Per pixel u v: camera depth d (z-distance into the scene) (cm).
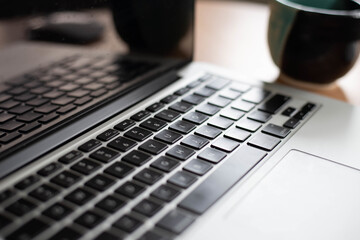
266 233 28
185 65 51
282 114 41
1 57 44
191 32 50
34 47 45
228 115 40
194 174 32
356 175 33
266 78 51
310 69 47
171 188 31
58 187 31
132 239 26
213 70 49
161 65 49
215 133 37
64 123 38
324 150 36
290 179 33
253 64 55
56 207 29
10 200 29
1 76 44
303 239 28
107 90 43
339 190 32
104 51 48
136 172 32
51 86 44
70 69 47
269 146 36
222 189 31
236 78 47
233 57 56
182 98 43
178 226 28
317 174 33
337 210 30
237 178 32
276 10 47
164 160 34
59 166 33
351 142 37
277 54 49
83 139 36
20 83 44
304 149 36
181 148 35
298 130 39
